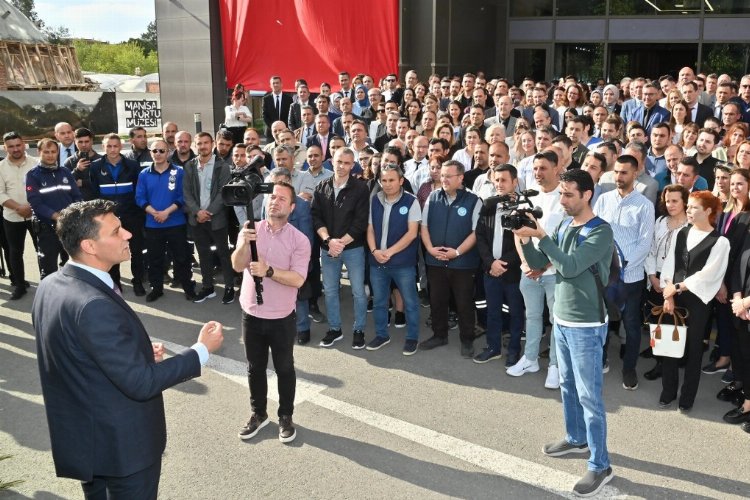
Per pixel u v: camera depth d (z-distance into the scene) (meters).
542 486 4.12
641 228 5.38
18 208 7.59
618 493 4.02
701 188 6.44
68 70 29.73
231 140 8.24
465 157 7.80
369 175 7.20
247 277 4.59
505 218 3.94
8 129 22.52
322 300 7.97
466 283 6.10
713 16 16.67
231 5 14.45
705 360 6.18
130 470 2.87
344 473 4.28
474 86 11.19
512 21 18.50
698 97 10.13
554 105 10.34
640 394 5.40
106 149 7.71
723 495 3.99
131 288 8.32
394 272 6.20
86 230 2.84
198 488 4.12
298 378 5.73
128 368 2.75
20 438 4.75
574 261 3.88
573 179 3.95
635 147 6.05
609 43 17.69
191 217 7.64
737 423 4.88
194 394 5.41
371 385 5.58
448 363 6.07
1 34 26.62
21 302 7.79
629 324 5.45
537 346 5.76
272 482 4.18
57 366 2.82
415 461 4.41
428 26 15.66
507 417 5.00
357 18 13.65
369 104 12.19
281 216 4.49
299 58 14.10
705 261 4.85
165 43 19.70
